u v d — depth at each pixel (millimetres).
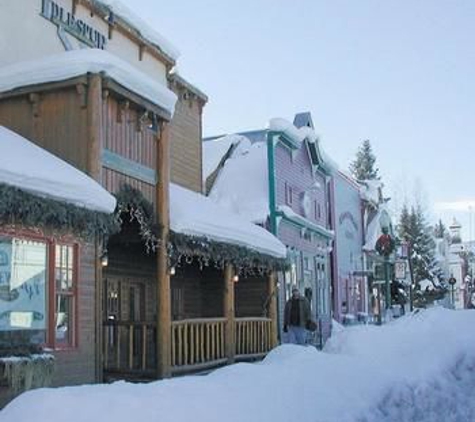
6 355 9844
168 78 19469
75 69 12117
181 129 20312
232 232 16062
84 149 12055
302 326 18156
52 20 14812
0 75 12578
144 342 13867
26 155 10703
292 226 24656
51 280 11219
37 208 9789
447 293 62438
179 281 20203
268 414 7383
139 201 13469
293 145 24953
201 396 7449
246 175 24062
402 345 11594
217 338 16031
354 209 35281
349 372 9445
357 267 35031
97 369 11961
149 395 7227
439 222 84750
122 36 17328
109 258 16812
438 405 9266
